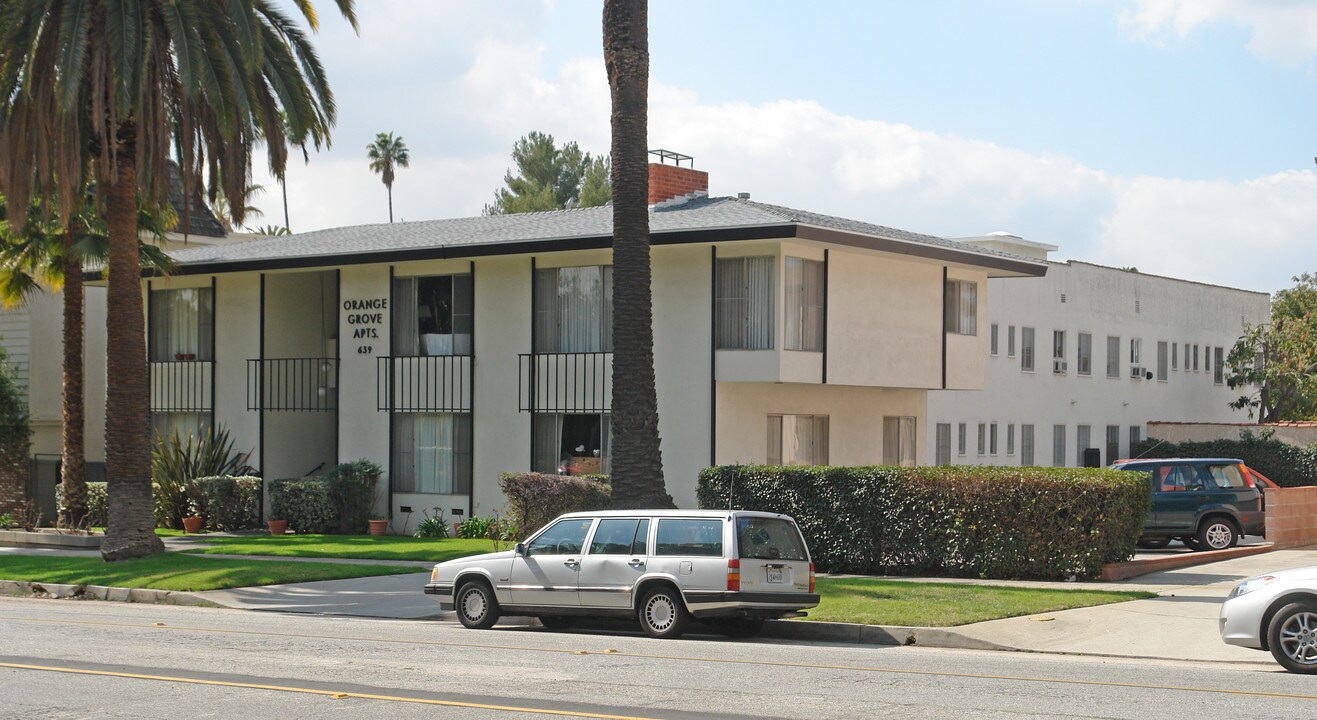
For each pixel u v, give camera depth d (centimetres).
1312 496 2730
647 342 2197
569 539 1686
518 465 2980
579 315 2908
